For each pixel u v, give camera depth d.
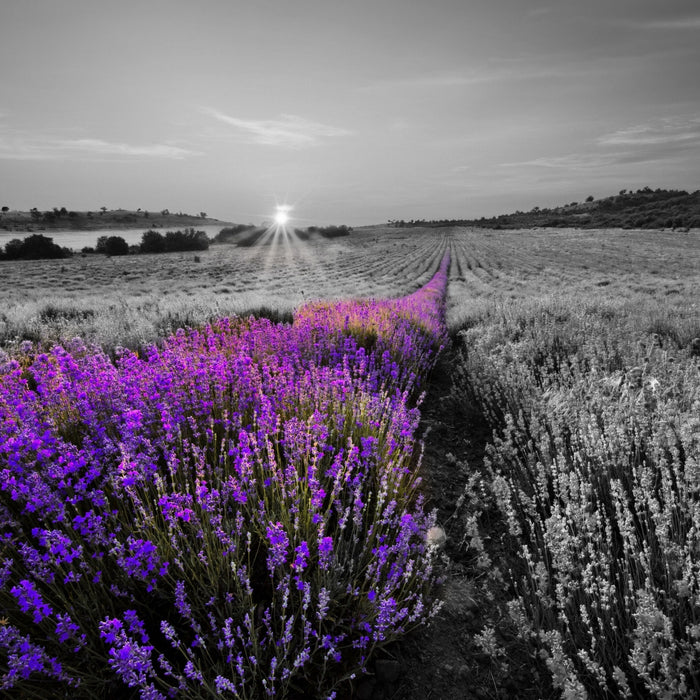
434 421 5.40
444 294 25.19
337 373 4.44
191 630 2.18
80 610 2.10
